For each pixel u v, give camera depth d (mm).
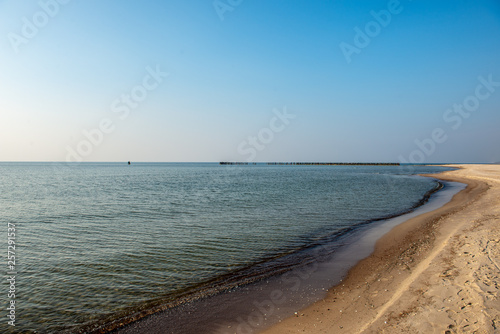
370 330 6137
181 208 24078
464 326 5777
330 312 7566
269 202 27656
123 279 9930
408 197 31812
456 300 6832
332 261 11633
